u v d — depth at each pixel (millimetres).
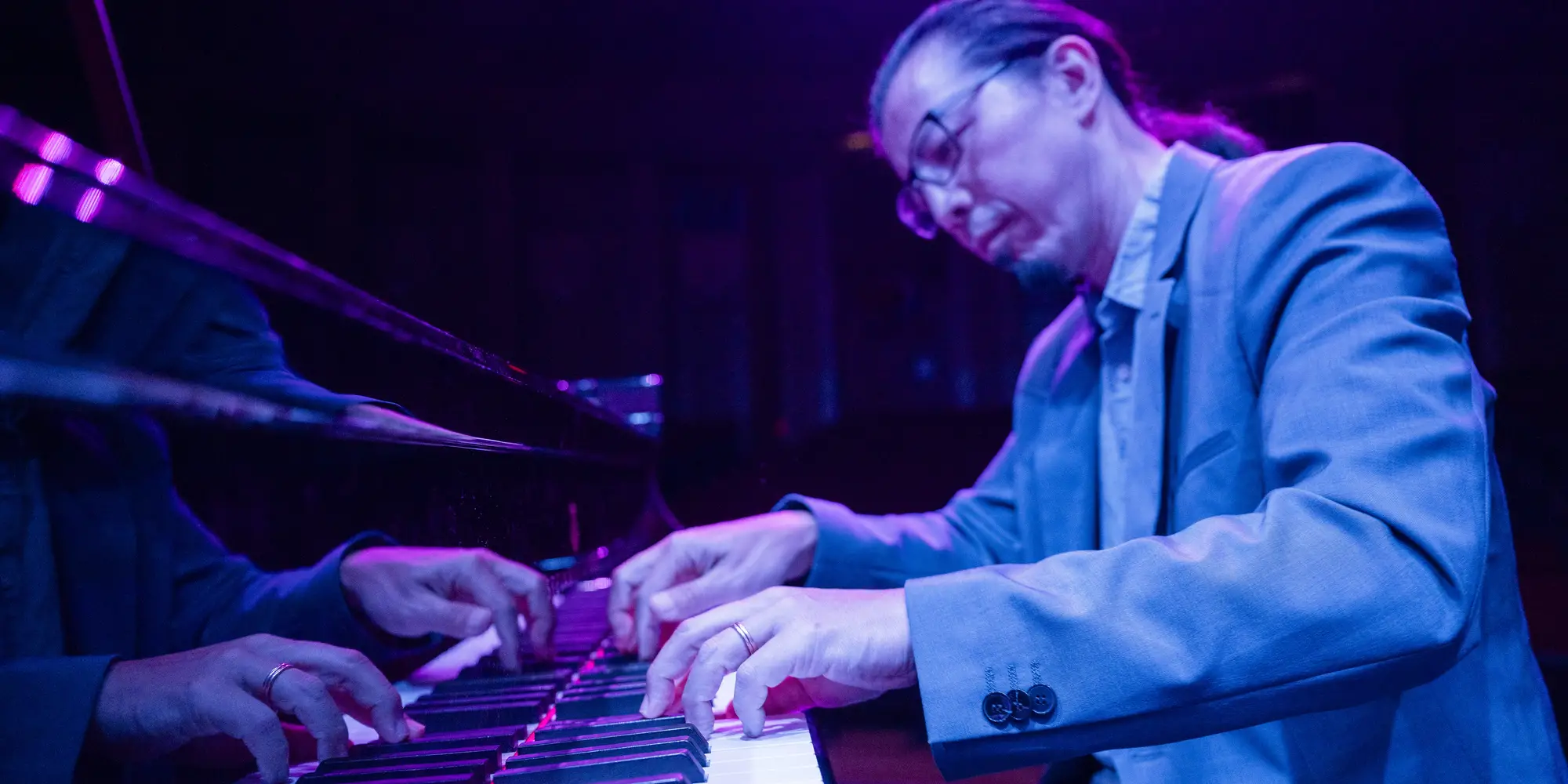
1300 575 748
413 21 7527
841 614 811
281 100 7629
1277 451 865
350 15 7348
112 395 525
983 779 1393
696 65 8484
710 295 9406
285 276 631
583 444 1463
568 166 9078
